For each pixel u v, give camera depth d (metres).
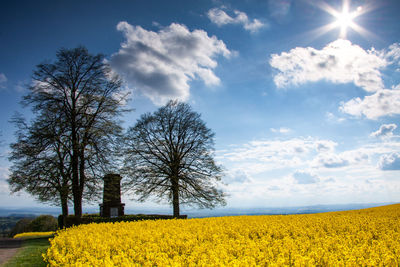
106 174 24.02
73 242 9.52
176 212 27.86
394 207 34.91
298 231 13.34
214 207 28.70
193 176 28.70
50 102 23.16
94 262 6.96
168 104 30.36
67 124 23.06
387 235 12.12
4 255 12.16
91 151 23.34
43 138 22.61
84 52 24.09
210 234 12.38
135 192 27.59
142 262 7.54
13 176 22.30
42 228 45.53
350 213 28.53
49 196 22.88
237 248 8.45
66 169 22.88
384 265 7.01
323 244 9.23
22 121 23.12
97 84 24.23
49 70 23.14
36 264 9.95
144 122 29.48
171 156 28.94
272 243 9.89
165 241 9.98
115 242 9.64
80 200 23.05
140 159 28.77
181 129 29.70
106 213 29.12
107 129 24.17
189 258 7.15
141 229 13.47
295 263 6.64
